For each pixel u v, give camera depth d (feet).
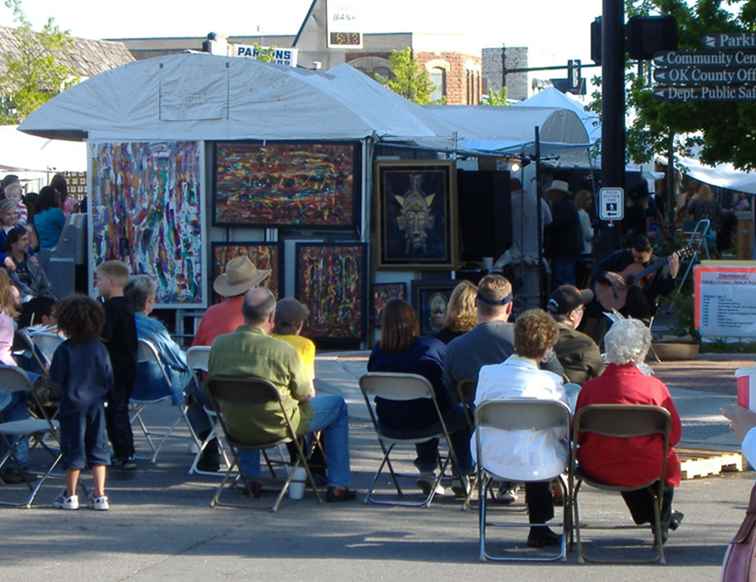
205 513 45.39
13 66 146.61
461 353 44.80
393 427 46.06
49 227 70.79
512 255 76.23
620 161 60.34
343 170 68.18
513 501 46.26
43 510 45.65
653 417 41.01
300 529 44.04
